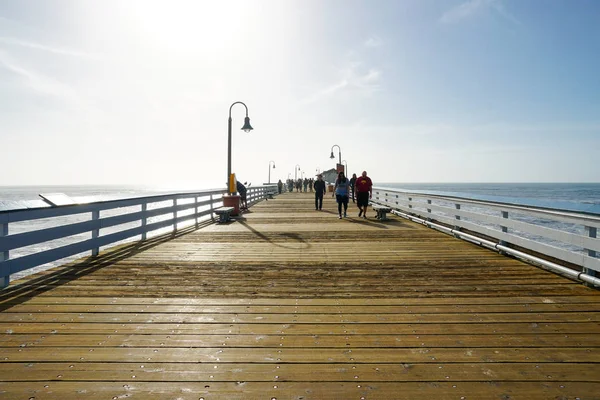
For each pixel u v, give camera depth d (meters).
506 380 2.81
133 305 4.47
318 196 19.38
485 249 8.09
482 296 4.83
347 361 3.11
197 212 12.91
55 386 2.72
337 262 6.83
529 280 5.58
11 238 5.07
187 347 3.36
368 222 13.42
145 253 7.67
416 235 10.18
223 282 5.49
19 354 3.20
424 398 2.59
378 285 5.35
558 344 3.42
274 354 3.23
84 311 4.25
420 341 3.49
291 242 9.12
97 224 7.13
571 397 2.60
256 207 21.34
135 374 2.89
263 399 2.57
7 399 2.54
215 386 2.73
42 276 5.77
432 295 4.88
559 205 5.66
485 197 8.05
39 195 6.02
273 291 5.06
